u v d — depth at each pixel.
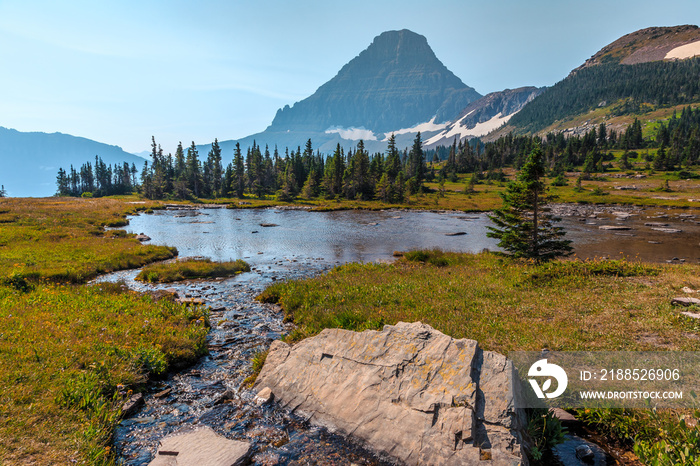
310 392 7.35
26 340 8.88
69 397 6.80
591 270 16.33
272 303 16.48
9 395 6.48
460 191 133.38
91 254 27.28
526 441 5.57
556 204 96.00
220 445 5.94
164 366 9.06
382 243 41.59
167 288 19.48
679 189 116.25
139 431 6.55
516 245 21.47
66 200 90.56
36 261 23.39
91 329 10.30
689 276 15.10
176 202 107.88
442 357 6.75
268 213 81.19
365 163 119.88
